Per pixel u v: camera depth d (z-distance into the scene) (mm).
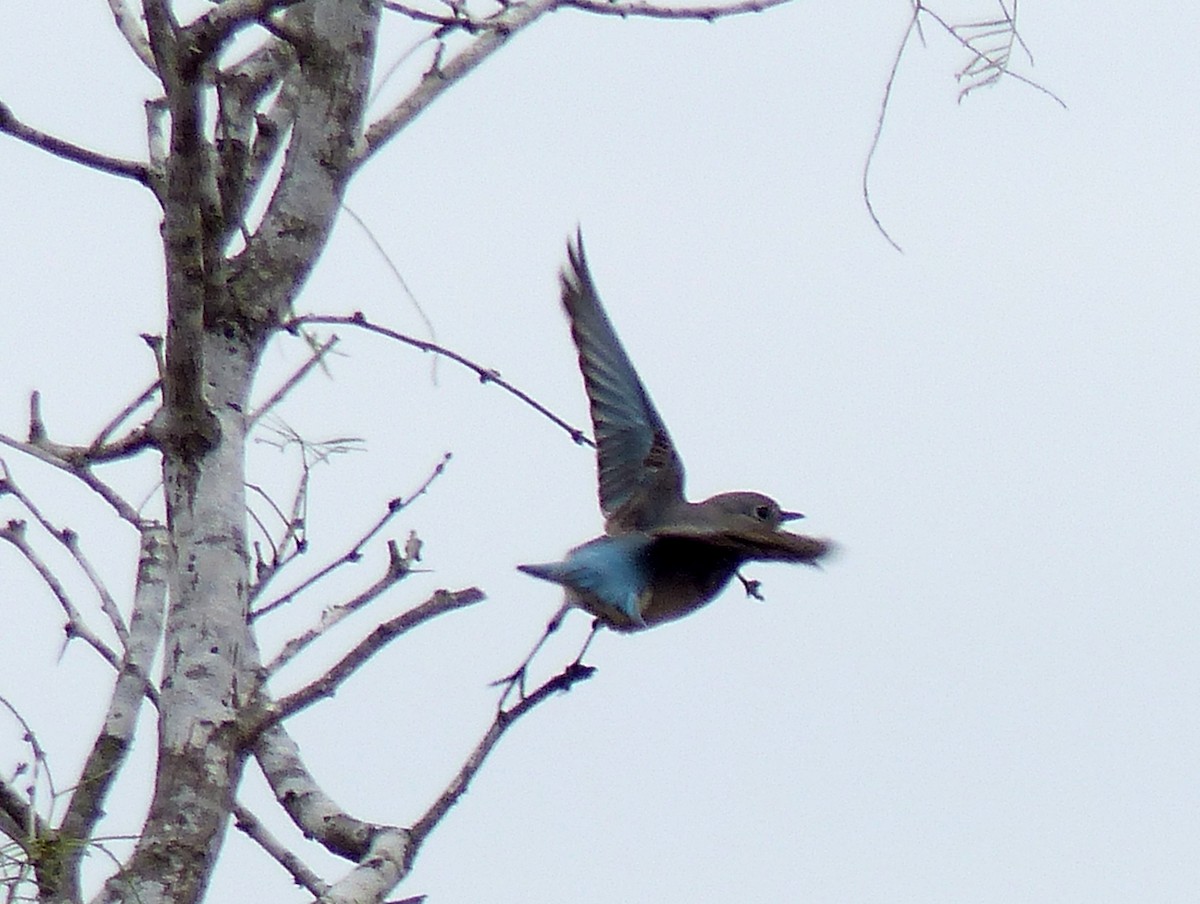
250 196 12094
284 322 11664
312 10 12242
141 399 12117
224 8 10305
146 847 9711
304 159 12031
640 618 10656
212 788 9883
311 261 11828
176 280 10633
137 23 12484
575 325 12305
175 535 10758
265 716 10016
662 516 11914
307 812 10516
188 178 10492
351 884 9797
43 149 10812
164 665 10367
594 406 12203
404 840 10141
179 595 10547
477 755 10102
